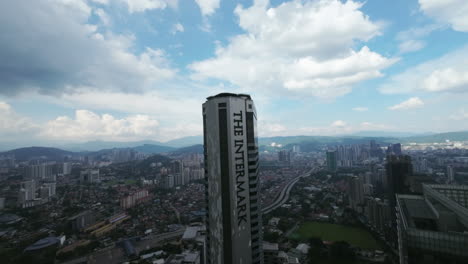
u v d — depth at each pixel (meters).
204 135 101.31
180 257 169.38
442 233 65.38
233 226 87.06
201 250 145.25
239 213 88.75
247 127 94.25
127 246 199.38
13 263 171.00
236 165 89.38
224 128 89.69
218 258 89.06
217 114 90.94
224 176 88.94
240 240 88.19
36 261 173.62
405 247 70.81
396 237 175.88
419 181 198.00
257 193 96.12
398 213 95.00
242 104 93.44
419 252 68.38
